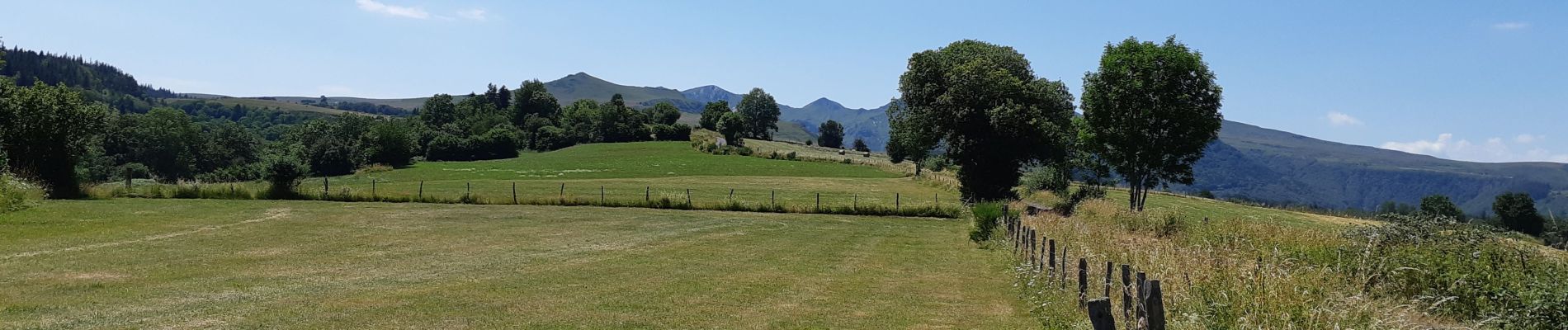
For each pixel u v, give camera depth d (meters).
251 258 18.56
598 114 146.88
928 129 56.03
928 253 22.55
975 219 26.67
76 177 40.00
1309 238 16.55
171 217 28.75
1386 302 9.93
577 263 18.83
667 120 171.88
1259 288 9.37
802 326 11.67
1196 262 12.29
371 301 12.91
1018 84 52.09
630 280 16.09
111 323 10.67
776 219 35.03
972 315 12.57
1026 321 12.02
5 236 21.34
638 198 40.50
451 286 14.70
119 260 17.56
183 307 12.03
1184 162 37.53
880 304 13.66
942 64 56.84
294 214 31.75
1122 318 9.56
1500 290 10.83
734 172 85.25
